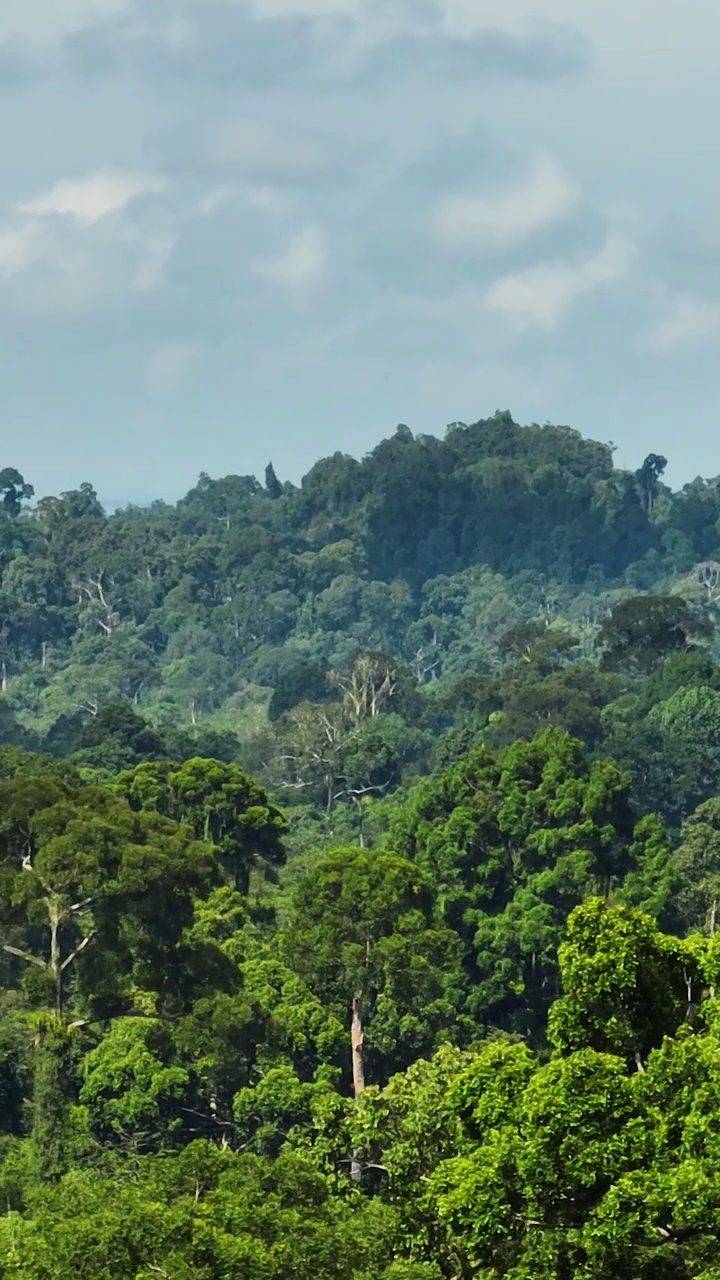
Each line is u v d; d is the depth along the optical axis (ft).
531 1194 128.26
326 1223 158.71
